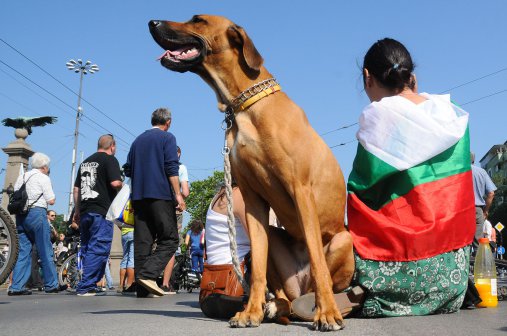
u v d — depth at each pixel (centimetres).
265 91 306
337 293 312
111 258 1348
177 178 629
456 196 308
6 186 1205
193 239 1230
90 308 473
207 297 330
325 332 246
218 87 320
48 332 259
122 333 247
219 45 316
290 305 294
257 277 294
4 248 620
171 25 323
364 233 310
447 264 303
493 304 375
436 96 335
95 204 715
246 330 254
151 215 625
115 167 722
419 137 305
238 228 407
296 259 331
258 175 304
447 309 314
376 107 317
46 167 782
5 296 711
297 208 295
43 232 762
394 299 304
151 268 601
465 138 321
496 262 452
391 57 341
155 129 644
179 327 268
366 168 313
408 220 302
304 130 306
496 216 5503
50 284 770
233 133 318
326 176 316
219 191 418
